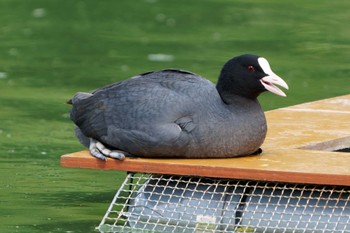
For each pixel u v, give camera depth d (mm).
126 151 10836
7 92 18141
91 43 22828
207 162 10617
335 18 25562
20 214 11508
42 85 18766
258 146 10844
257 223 10719
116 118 10797
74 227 11031
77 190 12516
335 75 19547
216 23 25156
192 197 10930
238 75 10625
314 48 22156
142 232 10914
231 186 10914
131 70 19953
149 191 11078
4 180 12883
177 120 10586
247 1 28250
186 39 23188
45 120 16203
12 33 23969
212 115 10570
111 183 12852
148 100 10711
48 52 21906
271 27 24531
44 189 12516
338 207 10547
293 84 18750
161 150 10633
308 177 10281
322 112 13812
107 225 10953
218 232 10734
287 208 10695
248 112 10680
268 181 10625
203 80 10984
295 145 11781
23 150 14383
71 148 14531
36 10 26984
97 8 27297
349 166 10609
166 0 28484
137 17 26047
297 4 27703
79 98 11328
